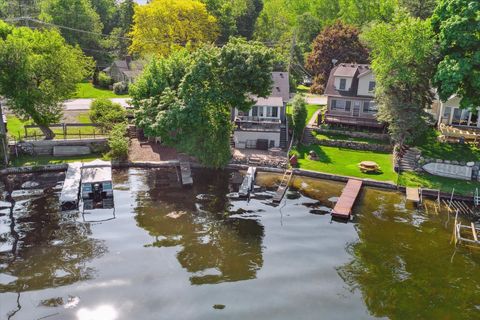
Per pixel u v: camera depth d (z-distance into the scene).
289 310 25.48
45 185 42.81
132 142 53.97
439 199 41.41
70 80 49.97
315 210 38.94
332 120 59.06
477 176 45.47
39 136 51.25
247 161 49.31
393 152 52.09
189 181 44.12
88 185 39.34
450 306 26.30
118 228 34.66
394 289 27.80
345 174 46.50
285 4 117.69
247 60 44.00
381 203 40.75
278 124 53.88
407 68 48.03
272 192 42.72
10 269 28.73
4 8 102.75
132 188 42.62
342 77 60.81
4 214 36.50
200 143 46.25
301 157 51.09
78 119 57.75
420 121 47.28
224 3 99.12
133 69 81.88
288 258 31.00
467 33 42.81
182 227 35.09
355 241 33.66
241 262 30.31
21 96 46.59
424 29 46.88
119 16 117.06
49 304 25.44
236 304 25.88
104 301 25.84
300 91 81.88
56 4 91.50
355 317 25.08
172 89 51.22
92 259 30.17
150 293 26.70
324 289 27.56
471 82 43.31
